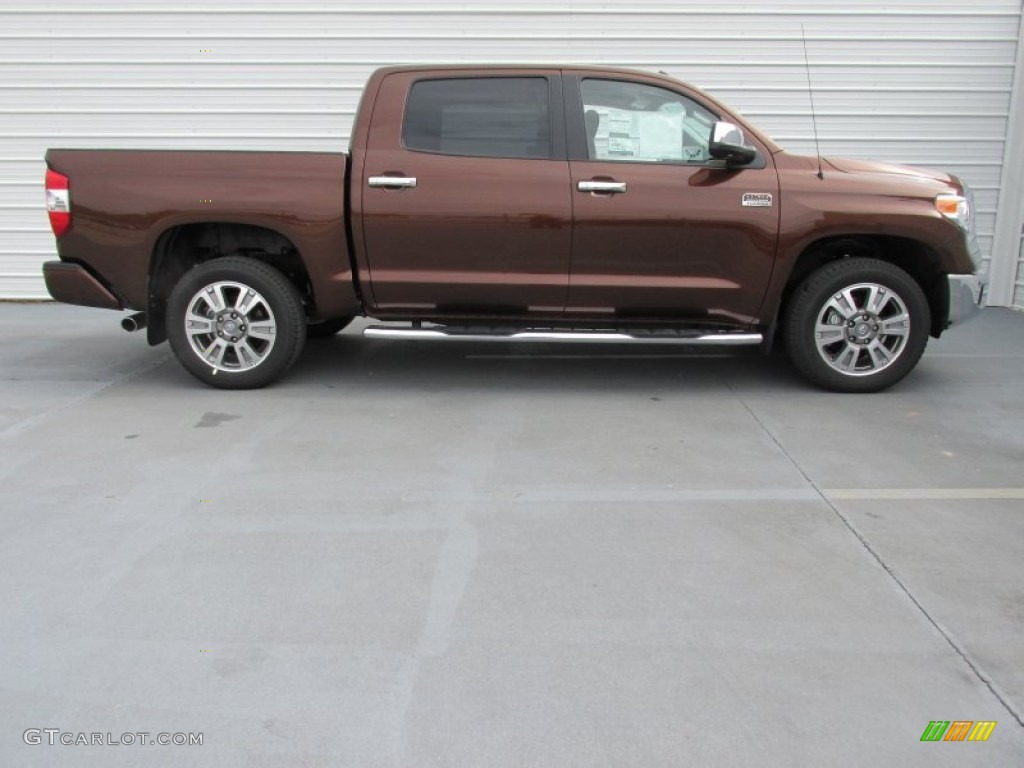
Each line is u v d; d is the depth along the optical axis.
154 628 2.81
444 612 2.91
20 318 8.16
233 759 2.23
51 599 2.98
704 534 3.49
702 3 8.23
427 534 3.49
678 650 2.70
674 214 5.09
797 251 5.14
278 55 8.45
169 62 8.48
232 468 4.21
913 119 8.45
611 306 5.30
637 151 5.18
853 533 3.50
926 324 5.30
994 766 2.21
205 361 5.45
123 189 5.15
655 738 2.31
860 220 5.08
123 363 6.37
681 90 5.18
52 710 2.41
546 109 5.17
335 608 2.93
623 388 5.71
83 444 4.54
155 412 5.12
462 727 2.35
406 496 3.87
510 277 5.23
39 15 8.40
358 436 4.70
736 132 4.91
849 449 4.49
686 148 5.19
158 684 2.53
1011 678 2.56
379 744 2.29
